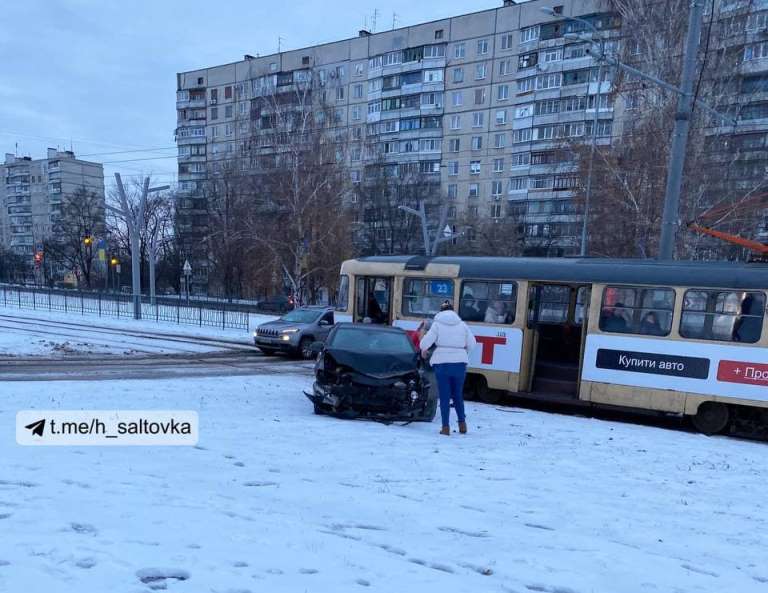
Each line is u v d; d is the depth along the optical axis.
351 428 7.76
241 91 64.62
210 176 59.06
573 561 3.55
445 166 57.53
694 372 10.22
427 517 4.27
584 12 48.62
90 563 2.84
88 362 15.05
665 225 12.85
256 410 8.75
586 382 11.20
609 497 5.27
